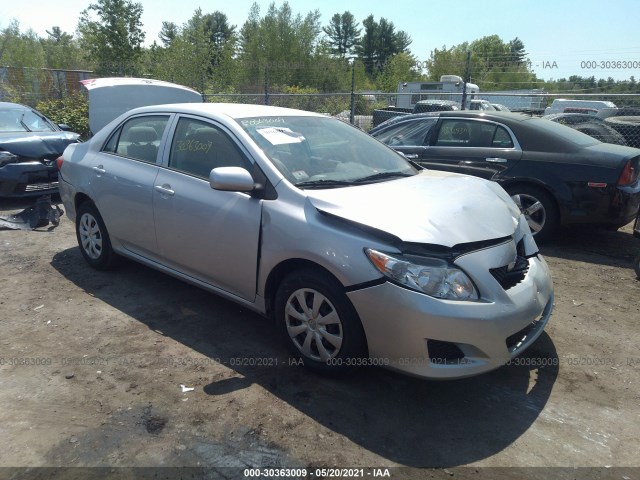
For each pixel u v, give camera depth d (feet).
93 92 30.86
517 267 10.15
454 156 20.92
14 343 11.69
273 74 115.44
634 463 8.26
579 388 10.34
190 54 92.89
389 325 8.93
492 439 8.77
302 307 10.25
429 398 9.86
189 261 12.51
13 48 109.09
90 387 10.00
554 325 13.10
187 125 12.96
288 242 10.10
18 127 26.55
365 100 62.64
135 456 8.18
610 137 31.65
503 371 10.93
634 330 12.87
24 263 16.85
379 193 10.66
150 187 13.12
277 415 9.23
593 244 20.16
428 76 117.70
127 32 76.23
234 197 11.25
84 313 13.24
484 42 201.87
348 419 9.17
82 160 15.71
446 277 8.85
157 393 9.83
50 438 8.57
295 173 11.14
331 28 261.44
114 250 15.20
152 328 12.50
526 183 19.40
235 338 12.05
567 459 8.32
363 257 9.11
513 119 20.12
